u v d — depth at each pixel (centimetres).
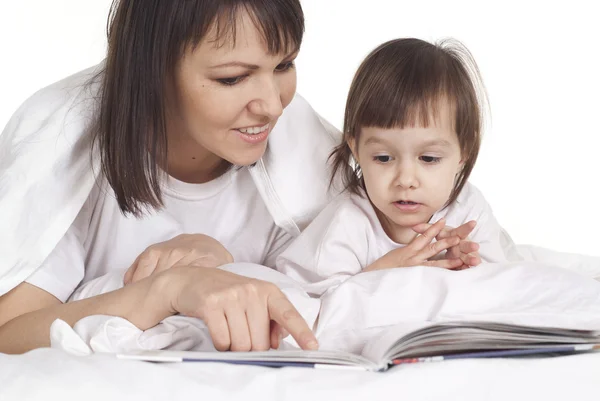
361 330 156
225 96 169
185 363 131
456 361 135
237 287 142
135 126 180
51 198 182
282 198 209
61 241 188
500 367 135
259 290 142
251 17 162
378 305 158
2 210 179
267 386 125
